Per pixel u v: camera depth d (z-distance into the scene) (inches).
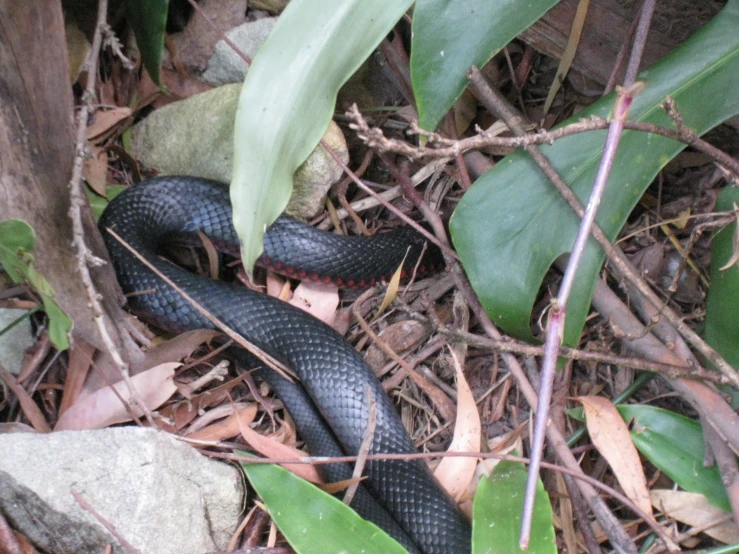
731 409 28.3
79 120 28.5
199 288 32.2
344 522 27.7
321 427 31.4
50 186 28.8
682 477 29.2
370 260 33.8
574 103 34.4
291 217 33.8
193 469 28.9
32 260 27.3
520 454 30.5
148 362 30.3
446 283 33.9
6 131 27.9
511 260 28.5
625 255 32.3
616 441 29.5
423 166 34.9
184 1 34.6
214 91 33.9
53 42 27.9
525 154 28.6
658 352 28.9
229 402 31.7
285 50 26.8
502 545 27.2
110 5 34.2
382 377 32.9
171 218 33.4
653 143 28.1
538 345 29.1
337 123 35.0
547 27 31.9
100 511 27.4
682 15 31.0
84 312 29.5
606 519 28.4
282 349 31.8
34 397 30.5
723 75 28.4
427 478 30.2
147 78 34.6
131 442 27.8
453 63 27.6
